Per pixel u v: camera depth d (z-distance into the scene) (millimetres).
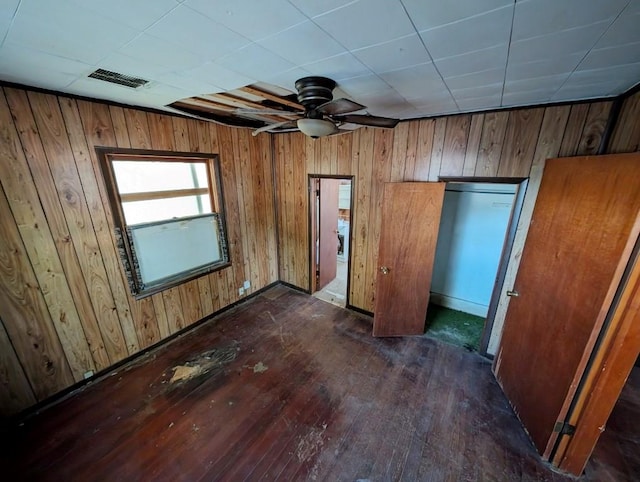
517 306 2420
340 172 3494
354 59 1396
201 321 3518
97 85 1905
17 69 1588
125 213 2646
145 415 2250
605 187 1567
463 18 1000
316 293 4398
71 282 2346
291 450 1971
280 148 3959
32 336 2191
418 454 1940
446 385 2561
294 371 2732
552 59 1363
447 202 3785
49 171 2111
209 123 3145
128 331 2793
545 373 1943
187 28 1101
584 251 1690
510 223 2553
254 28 1091
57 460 1921
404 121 2881
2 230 1965
